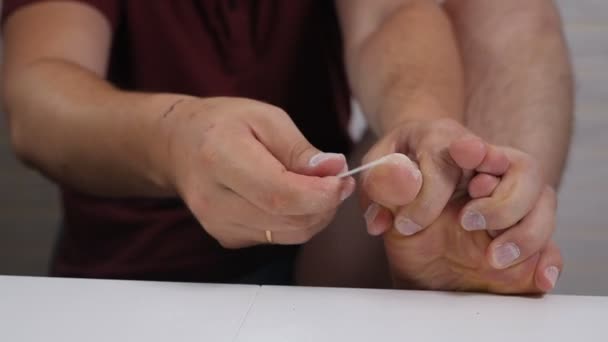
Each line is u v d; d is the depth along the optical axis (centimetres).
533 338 55
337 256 81
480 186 60
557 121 77
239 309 58
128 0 93
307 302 59
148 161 66
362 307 59
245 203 59
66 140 71
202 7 95
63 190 95
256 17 97
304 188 57
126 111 68
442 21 86
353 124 119
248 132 60
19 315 58
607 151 123
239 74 96
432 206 59
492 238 60
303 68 100
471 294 61
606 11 119
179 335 55
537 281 60
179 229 92
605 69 121
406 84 77
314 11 100
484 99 80
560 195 126
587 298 60
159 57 95
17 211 128
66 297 60
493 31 84
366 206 62
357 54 87
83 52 85
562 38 85
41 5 88
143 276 92
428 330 56
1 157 125
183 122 62
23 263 131
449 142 61
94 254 95
